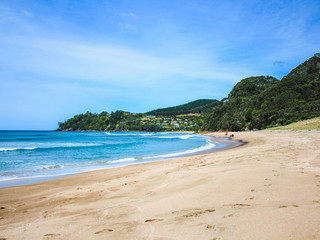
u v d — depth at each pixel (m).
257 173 6.38
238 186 5.18
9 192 7.24
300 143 15.04
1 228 4.04
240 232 2.74
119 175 9.50
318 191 4.22
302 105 64.31
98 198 5.79
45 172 11.12
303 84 75.38
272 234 2.57
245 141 31.67
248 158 9.91
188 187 5.74
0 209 5.40
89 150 23.30
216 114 121.62
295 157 8.98
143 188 6.36
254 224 2.91
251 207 3.68
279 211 3.26
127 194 5.88
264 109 77.88
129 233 3.21
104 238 3.13
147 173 9.12
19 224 4.22
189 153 18.97
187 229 3.08
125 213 4.23
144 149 24.16
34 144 34.03
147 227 3.37
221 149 21.44
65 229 3.71
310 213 3.05
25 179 9.52
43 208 5.31
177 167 9.99
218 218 3.33
